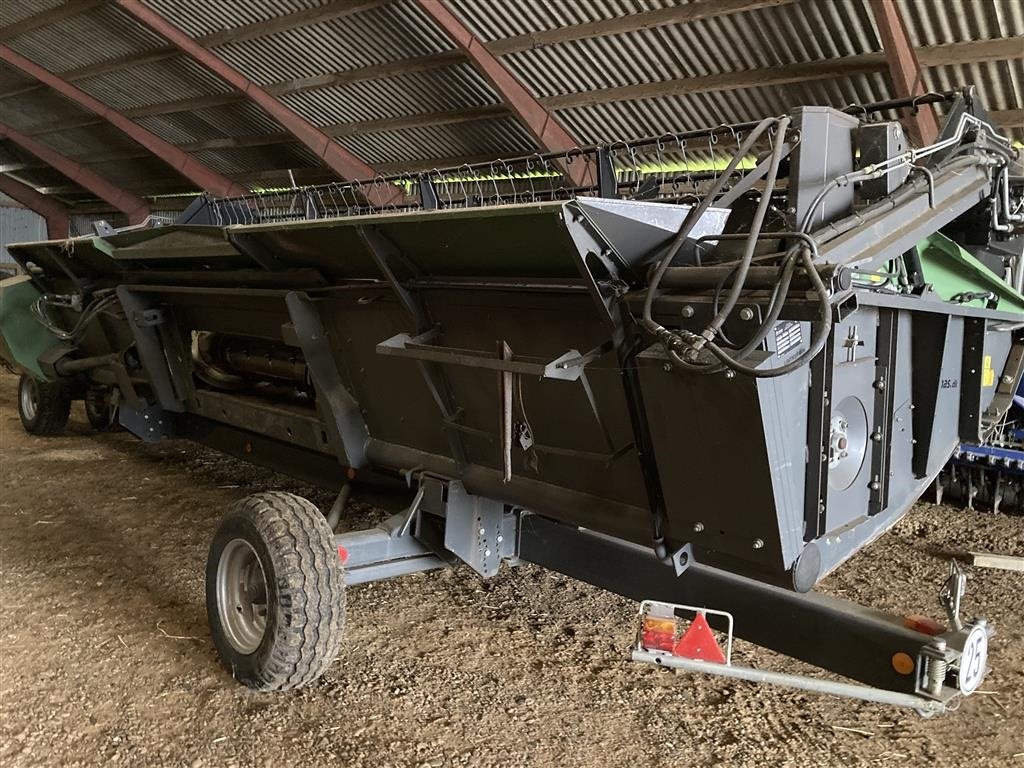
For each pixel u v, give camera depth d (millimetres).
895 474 2713
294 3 11703
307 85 13492
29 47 16312
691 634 2377
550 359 2586
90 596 3842
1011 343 3471
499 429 2900
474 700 3006
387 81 12594
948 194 2744
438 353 2754
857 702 3027
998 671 3238
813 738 2795
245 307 4094
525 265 2453
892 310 2549
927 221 2531
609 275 2248
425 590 3996
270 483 5801
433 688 3084
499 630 3580
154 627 3533
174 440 7074
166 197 22031
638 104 10672
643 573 2859
